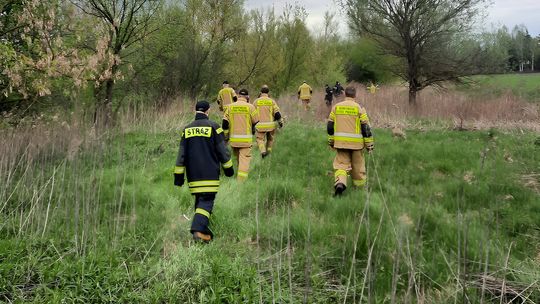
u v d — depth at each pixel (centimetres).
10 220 480
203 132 469
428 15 1733
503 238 425
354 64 3462
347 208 508
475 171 683
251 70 2277
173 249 431
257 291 339
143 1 1405
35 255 398
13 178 584
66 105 1021
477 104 1520
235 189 628
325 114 1617
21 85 905
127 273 367
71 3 1025
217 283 345
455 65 1773
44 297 338
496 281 336
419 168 718
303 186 646
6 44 861
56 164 636
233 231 481
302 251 411
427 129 1259
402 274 347
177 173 468
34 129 796
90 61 911
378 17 1830
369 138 607
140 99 1495
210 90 1933
